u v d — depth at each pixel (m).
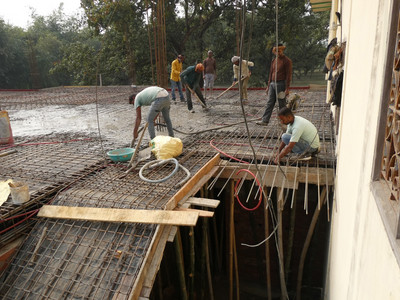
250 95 10.48
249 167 4.11
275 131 5.68
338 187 3.27
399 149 1.26
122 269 2.66
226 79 21.75
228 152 4.66
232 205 4.35
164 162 3.98
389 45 1.38
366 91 1.93
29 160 4.50
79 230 3.00
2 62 22.78
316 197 4.93
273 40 17.61
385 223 1.20
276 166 3.98
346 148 2.82
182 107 8.50
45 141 5.53
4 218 2.96
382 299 1.21
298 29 17.34
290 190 5.01
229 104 8.80
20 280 2.76
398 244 1.07
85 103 9.76
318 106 7.88
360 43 2.38
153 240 2.75
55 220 3.12
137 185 3.58
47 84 26.05
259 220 5.34
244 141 5.20
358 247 1.80
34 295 2.64
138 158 4.54
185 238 4.98
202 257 4.36
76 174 3.93
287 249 4.84
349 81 2.99
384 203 1.32
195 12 17.69
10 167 4.20
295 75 30.05
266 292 5.55
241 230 5.52
